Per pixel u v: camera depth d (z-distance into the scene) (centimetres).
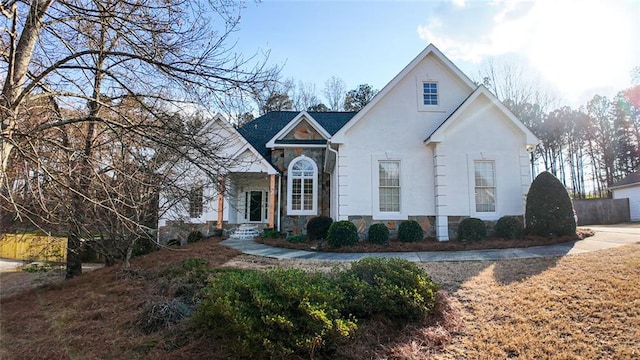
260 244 1397
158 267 951
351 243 1202
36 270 1263
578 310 538
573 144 4056
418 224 1264
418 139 1362
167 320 586
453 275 762
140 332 577
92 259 1566
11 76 530
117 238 912
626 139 3847
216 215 1709
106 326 607
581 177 4038
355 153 1350
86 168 620
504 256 948
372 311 534
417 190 1332
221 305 442
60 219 688
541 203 1185
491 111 1343
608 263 738
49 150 616
